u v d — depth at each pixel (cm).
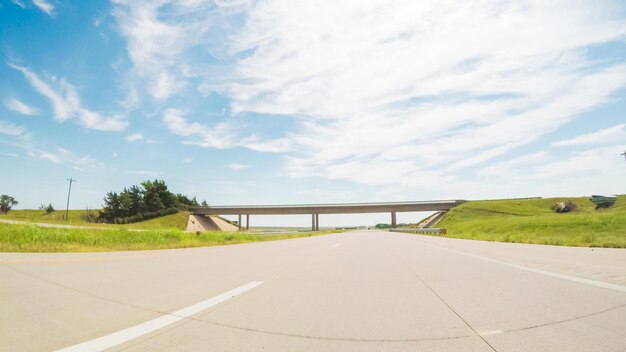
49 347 286
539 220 3897
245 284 616
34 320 363
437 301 480
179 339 318
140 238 1850
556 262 905
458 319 388
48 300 454
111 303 449
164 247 1609
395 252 1366
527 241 1958
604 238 1744
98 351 280
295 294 534
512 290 547
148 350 287
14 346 287
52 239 1465
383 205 11131
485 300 480
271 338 325
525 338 318
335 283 634
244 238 2955
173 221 9631
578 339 313
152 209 10194
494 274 722
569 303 452
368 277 706
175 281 631
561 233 2566
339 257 1153
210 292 539
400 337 329
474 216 8575
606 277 658
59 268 746
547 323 364
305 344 309
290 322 380
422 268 844
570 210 8131
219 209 11425
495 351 287
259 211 11456
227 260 1031
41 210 11312
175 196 10850
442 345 304
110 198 9788
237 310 430
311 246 1834
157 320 379
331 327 362
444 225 8569
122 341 307
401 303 472
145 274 704
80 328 342
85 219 9588
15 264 792
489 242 2108
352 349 296
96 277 646
